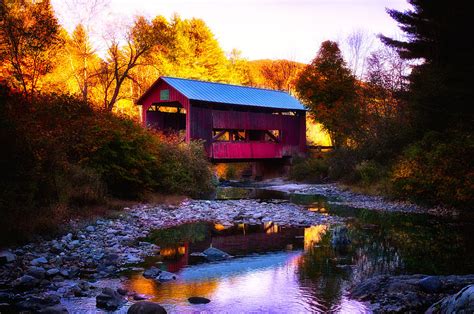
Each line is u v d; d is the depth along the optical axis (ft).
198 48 182.39
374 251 33.96
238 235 40.78
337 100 132.16
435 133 63.57
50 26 60.80
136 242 36.14
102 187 48.24
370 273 27.48
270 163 124.67
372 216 53.16
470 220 48.34
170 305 21.30
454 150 53.42
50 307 19.35
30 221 32.96
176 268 28.53
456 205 53.36
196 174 73.15
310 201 69.67
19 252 28.50
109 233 37.42
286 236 40.37
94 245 33.01
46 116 47.50
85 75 128.26
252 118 107.76
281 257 31.96
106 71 126.11
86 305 20.75
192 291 23.62
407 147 74.74
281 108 111.24
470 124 56.85
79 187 44.09
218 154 99.50
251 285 24.91
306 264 29.89
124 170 51.55
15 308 19.83
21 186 34.32
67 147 46.06
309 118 159.22
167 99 97.40
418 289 22.40
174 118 109.19
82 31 116.98
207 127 96.94
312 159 112.78
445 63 65.92
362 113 104.83
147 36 126.82
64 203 39.17
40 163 36.37
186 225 45.55
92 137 48.65
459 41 61.41
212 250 32.48
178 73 161.79
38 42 60.64
